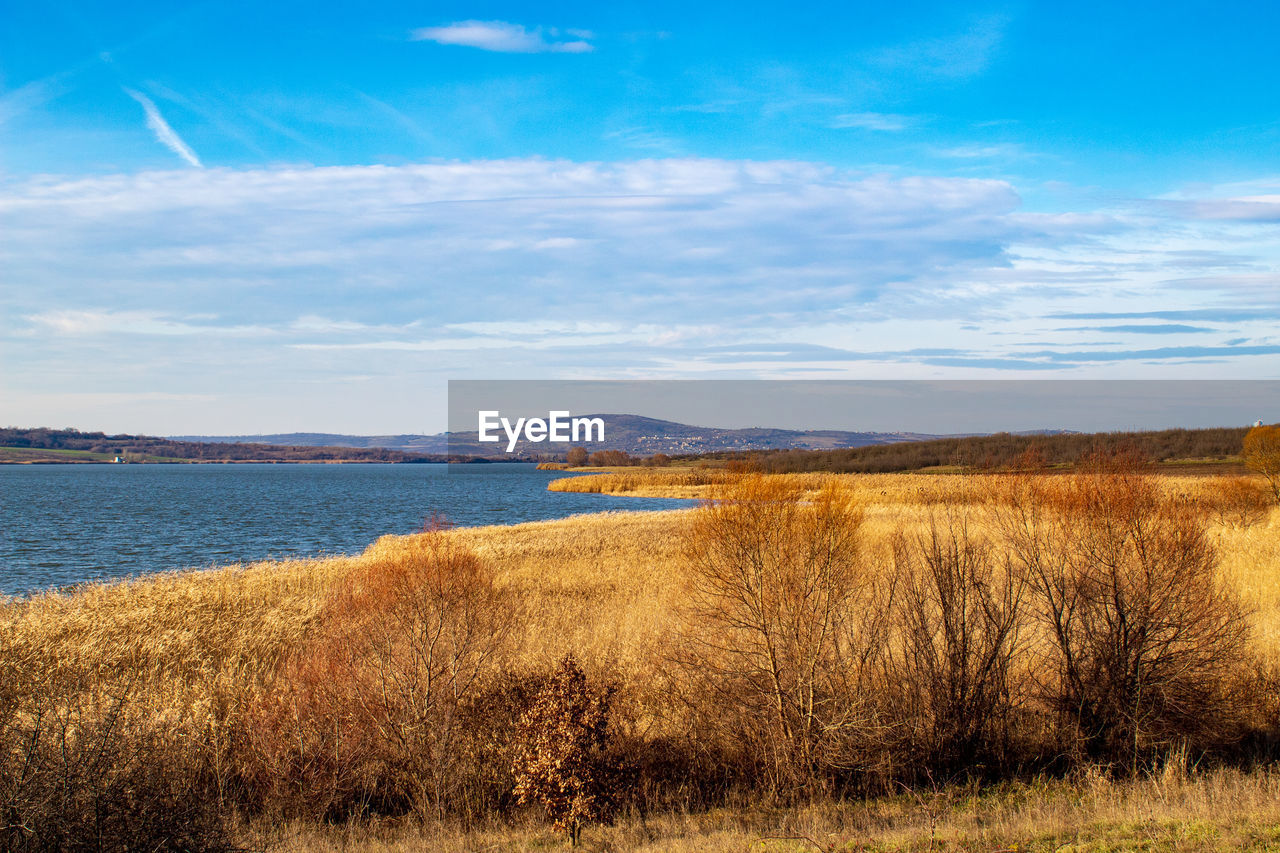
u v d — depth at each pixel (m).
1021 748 9.69
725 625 10.73
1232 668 10.18
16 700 11.16
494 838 8.65
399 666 11.50
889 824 7.96
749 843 7.61
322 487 136.62
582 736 8.52
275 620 17.48
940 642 10.32
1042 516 11.07
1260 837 6.23
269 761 9.87
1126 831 6.75
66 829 6.50
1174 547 9.77
